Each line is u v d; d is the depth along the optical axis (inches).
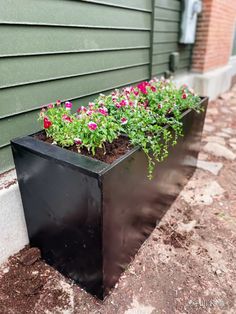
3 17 56.4
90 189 45.4
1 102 60.7
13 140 56.6
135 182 57.1
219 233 77.1
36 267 65.1
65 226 54.9
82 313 55.2
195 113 87.3
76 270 59.1
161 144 65.7
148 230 73.6
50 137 59.7
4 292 58.3
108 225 49.9
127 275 63.7
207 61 180.2
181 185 94.9
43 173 52.4
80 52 79.7
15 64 61.6
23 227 67.6
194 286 61.2
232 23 206.2
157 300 58.1
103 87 95.0
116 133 61.1
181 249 71.3
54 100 75.2
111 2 86.0
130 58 106.7
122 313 55.3
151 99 79.0
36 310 55.4
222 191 96.4
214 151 123.0
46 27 66.6
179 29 150.1
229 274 64.3
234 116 171.5
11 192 61.5
